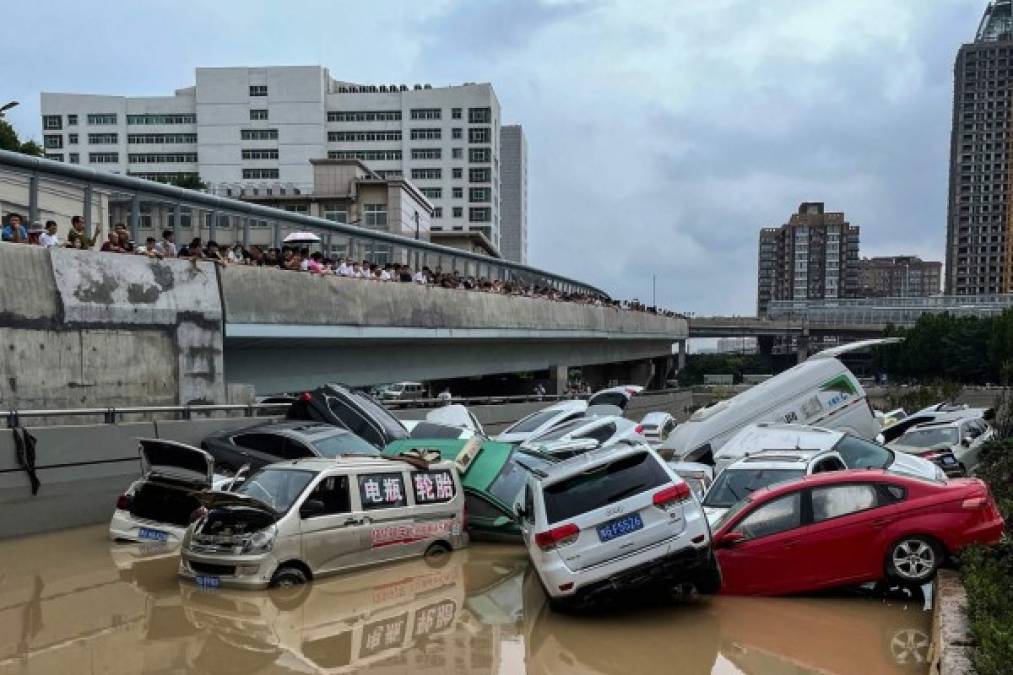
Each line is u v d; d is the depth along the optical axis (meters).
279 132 106.94
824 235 156.75
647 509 8.30
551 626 8.26
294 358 22.58
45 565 10.95
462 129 107.38
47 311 14.44
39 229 15.34
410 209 70.25
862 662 6.99
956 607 7.13
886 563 8.80
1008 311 63.22
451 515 11.91
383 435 16.27
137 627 8.16
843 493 9.14
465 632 8.07
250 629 8.12
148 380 16.27
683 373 102.31
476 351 33.16
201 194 19.61
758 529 9.23
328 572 10.23
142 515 12.52
